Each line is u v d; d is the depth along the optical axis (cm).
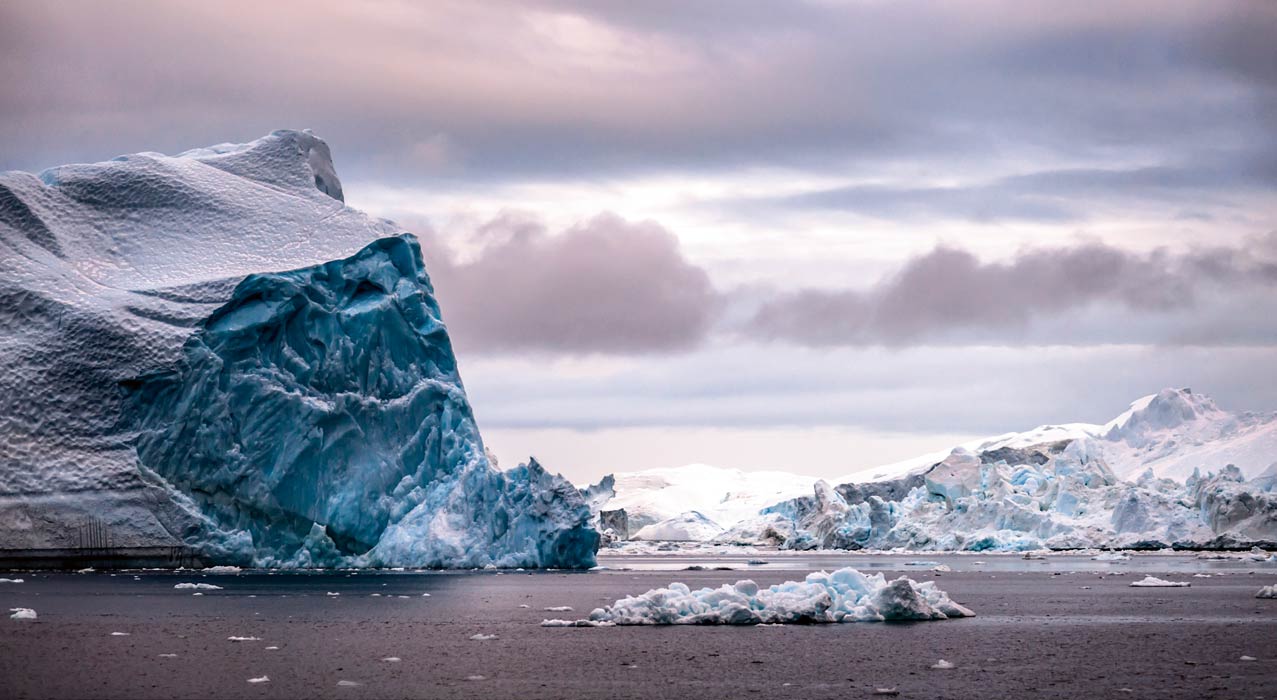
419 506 9106
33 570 8262
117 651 4016
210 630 4678
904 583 5234
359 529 8906
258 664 3741
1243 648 4272
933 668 3716
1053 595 6944
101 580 7544
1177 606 6081
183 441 8512
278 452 8669
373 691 3272
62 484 8325
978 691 3331
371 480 8975
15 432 8394
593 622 4900
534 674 3572
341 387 9019
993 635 4622
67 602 5881
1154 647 4288
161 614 5297
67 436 8444
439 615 5347
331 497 8831
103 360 8569
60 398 8506
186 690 3256
